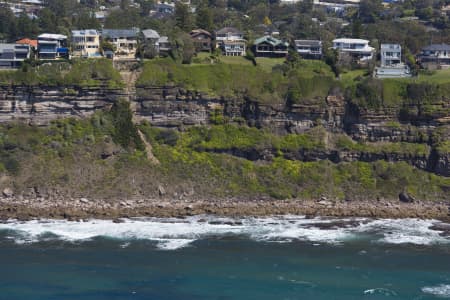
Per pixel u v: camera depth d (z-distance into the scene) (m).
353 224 170.38
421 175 192.50
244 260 147.12
